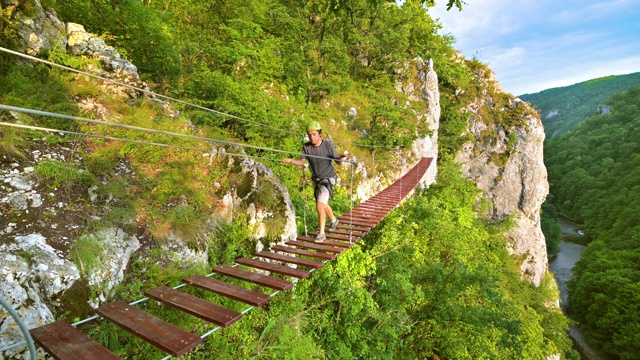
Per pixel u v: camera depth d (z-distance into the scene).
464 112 28.59
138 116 5.59
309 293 6.77
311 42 15.17
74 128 4.71
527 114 29.67
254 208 5.57
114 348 3.14
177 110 7.41
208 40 12.81
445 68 26.47
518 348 10.41
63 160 4.16
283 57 15.02
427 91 21.22
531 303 20.22
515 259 28.11
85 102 5.36
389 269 8.70
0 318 2.48
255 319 4.71
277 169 9.02
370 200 9.27
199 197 4.87
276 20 14.96
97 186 4.13
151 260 3.91
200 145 5.70
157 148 5.12
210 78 9.49
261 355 4.47
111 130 4.99
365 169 14.16
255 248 5.27
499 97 30.42
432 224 12.42
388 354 7.71
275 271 4.27
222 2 14.29
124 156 4.80
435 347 10.37
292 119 11.01
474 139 29.17
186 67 10.94
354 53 19.98
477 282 10.44
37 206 3.47
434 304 9.89
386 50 19.23
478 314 9.82
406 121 16.50
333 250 5.16
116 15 8.02
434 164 21.84
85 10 7.70
